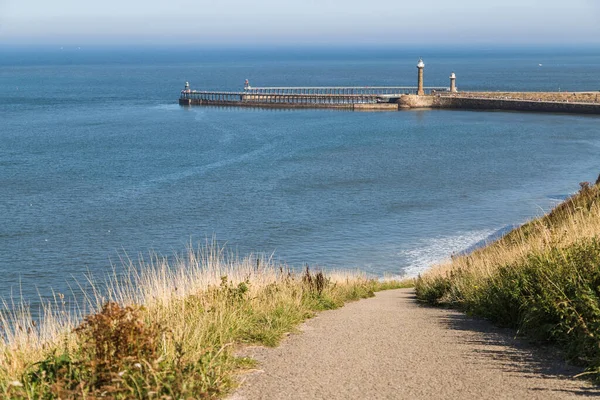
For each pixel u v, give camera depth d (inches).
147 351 217.0
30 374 219.6
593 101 5551.2
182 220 1887.3
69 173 2775.6
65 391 195.6
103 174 2743.6
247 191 2326.5
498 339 316.8
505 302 367.2
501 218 1860.2
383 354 289.1
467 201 2127.2
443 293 554.6
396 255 1494.8
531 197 2177.7
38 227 1795.0
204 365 229.5
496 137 3954.2
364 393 227.0
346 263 1434.5
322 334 344.8
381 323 389.1
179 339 254.4
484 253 791.7
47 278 1299.2
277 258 1477.6
